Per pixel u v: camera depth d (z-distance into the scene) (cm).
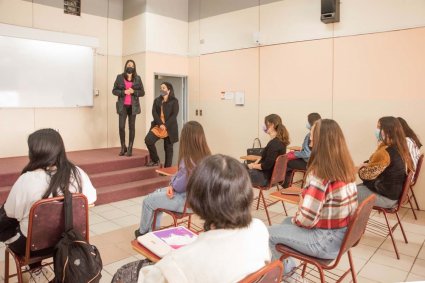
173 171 333
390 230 301
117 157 542
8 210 197
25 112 553
